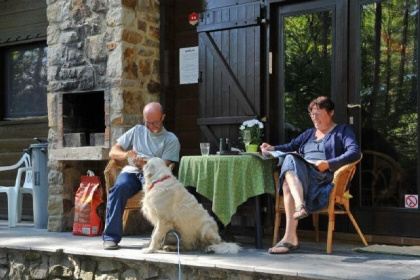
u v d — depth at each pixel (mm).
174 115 5605
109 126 5082
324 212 3963
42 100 6531
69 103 5402
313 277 3191
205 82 5230
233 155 4125
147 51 5359
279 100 4965
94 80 5195
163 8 5504
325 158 4102
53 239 4742
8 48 6797
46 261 4363
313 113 4188
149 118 4336
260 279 3396
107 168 4449
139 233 5105
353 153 3875
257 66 4914
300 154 4312
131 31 5148
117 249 4125
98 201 4996
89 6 5242
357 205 4520
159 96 5508
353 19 4582
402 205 4348
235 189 4023
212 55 5180
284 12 4930
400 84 4387
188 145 5520
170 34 5574
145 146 4426
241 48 5023
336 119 4648
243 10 5020
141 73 5270
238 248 4008
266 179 4203
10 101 6809
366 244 4109
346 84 4598
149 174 3877
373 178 4488
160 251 3992
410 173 4320
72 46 5355
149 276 3828
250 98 4957
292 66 4910
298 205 3715
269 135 4926
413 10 4328
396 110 4402
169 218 3863
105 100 5109
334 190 3836
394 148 4402
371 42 4508
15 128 6539
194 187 4367
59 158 5281
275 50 4984
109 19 5105
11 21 6582
